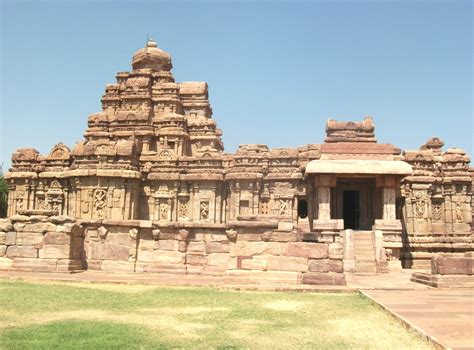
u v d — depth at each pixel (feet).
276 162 129.70
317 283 60.18
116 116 160.97
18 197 139.54
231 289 57.72
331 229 102.12
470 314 41.11
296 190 127.54
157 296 51.34
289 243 62.23
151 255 75.46
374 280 73.20
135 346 30.19
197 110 175.42
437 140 140.56
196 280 65.41
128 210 123.75
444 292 57.88
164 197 134.41
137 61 179.63
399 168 106.01
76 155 127.34
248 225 63.16
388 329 36.68
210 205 132.26
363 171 105.91
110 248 75.87
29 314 40.24
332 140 119.34
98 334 32.94
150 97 166.71
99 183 123.24
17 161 141.38
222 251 73.20
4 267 72.23
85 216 122.52
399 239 103.81
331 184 108.06
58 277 65.00
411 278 72.18
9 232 73.46
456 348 29.12
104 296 50.55
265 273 61.93
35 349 29.01
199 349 29.99
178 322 38.11
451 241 122.31
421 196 124.16
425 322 37.40
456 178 128.77
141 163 137.90
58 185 137.28
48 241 72.33
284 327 36.88
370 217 118.11
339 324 38.29
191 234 74.90
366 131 119.85
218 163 134.51
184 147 161.38
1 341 30.73
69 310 42.45
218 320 39.06
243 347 30.66
